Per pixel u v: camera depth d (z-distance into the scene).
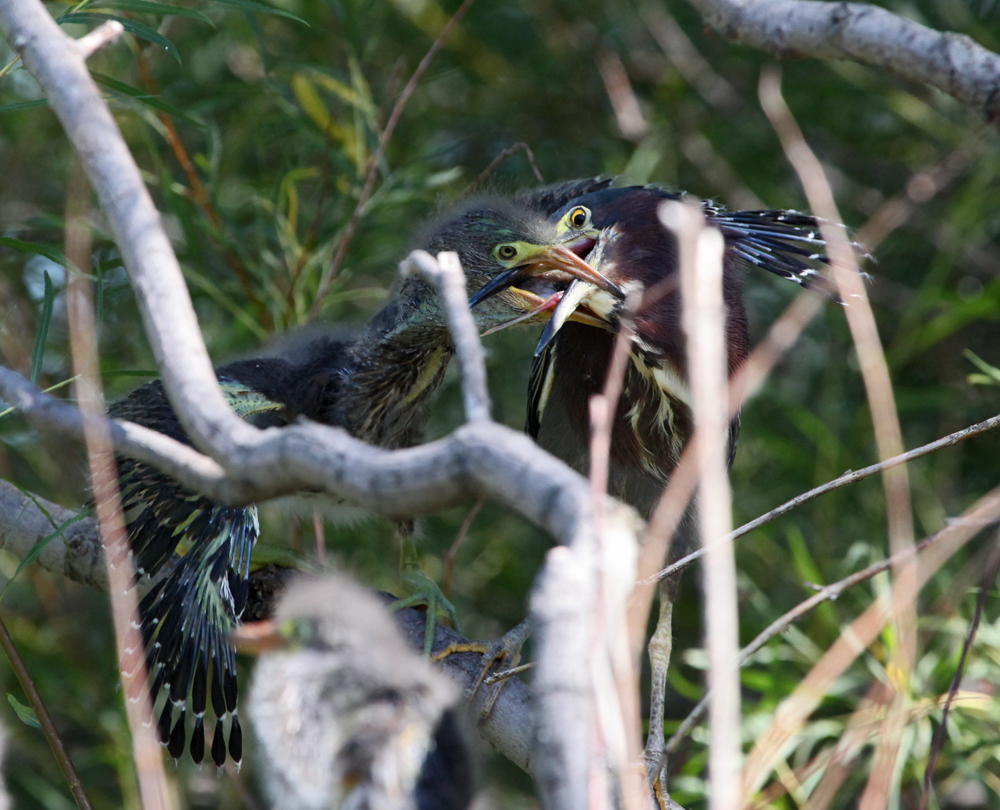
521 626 6.15
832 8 7.36
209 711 8.77
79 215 7.89
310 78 9.49
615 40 11.30
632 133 10.28
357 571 9.32
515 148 8.20
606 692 3.07
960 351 10.87
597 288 6.96
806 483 9.95
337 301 8.97
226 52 10.38
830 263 7.66
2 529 7.06
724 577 3.38
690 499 6.82
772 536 9.77
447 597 7.70
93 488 5.93
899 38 7.14
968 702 7.20
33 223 8.70
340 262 8.95
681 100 11.43
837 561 9.38
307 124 9.06
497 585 10.32
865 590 8.94
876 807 6.14
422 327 7.02
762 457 10.36
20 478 9.70
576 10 11.34
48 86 4.53
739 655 4.54
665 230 7.20
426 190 9.23
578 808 2.71
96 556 6.80
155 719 5.93
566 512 2.93
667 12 11.33
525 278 7.20
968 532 5.94
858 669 8.07
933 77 7.08
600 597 3.09
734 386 7.29
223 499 3.81
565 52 11.36
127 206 4.25
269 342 7.74
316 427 3.47
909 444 10.30
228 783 8.59
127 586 5.48
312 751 4.14
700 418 3.45
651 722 6.56
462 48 11.06
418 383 7.22
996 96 6.92
